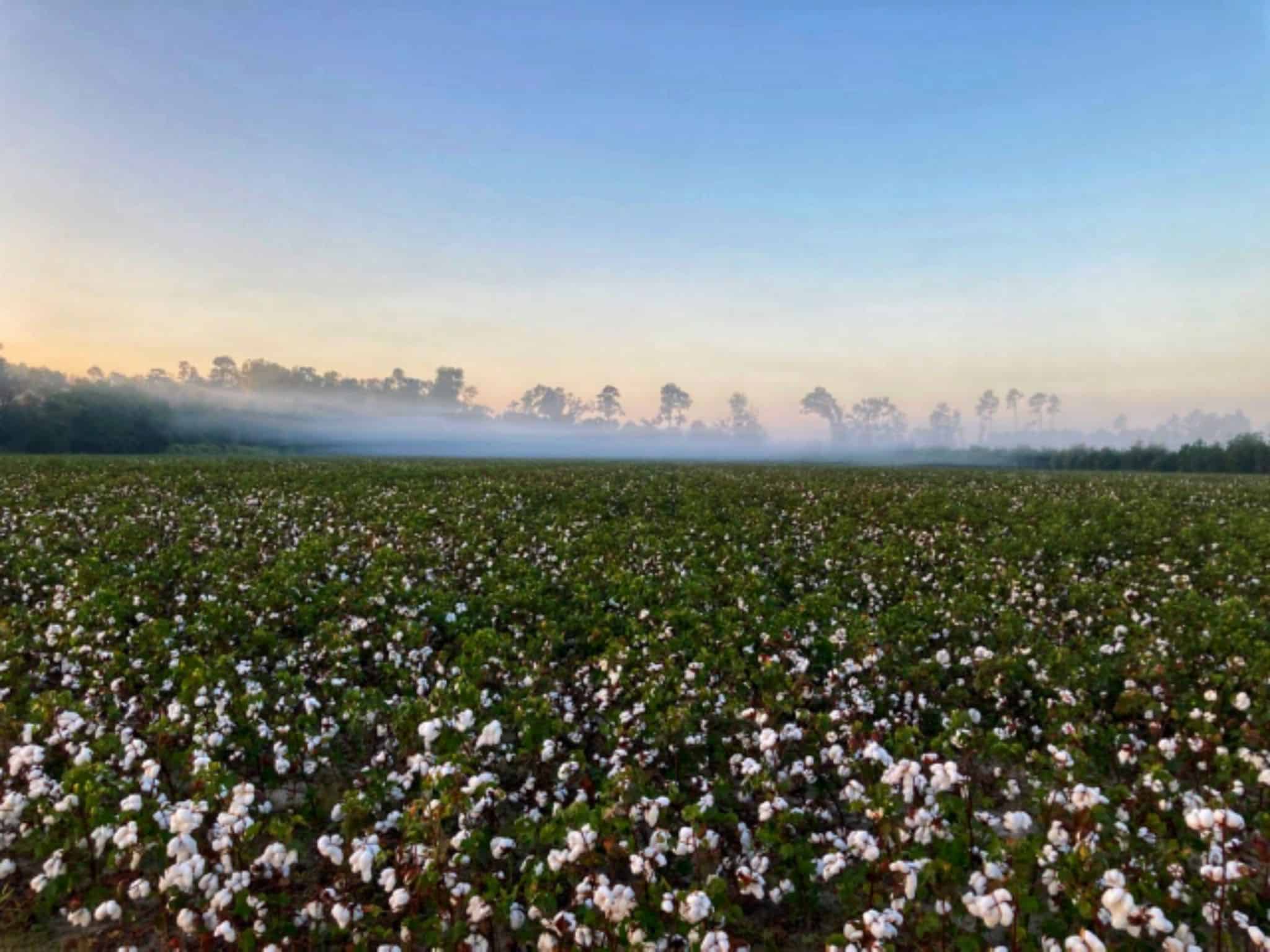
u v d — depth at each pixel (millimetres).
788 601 14242
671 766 7445
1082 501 30188
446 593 12789
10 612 11328
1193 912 4969
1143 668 9039
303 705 8203
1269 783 5977
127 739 7047
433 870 4984
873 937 4488
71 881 5352
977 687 9039
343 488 31062
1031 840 5199
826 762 7270
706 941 4336
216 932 4648
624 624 11812
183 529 18750
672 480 41750
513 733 8320
